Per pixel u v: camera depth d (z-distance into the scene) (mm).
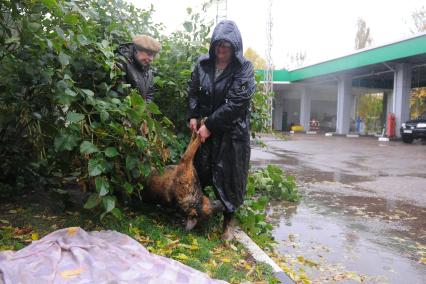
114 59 3932
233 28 3697
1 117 3875
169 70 5113
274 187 6840
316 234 5020
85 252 2971
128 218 4082
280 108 41219
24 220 3857
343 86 29906
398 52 21672
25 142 4477
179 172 3791
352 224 5496
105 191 3338
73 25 3395
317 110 46281
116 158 3711
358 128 34906
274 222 5500
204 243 3732
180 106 5086
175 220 4277
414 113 39500
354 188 8102
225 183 3814
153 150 3727
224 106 3641
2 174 4652
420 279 3764
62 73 3543
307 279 3578
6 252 2924
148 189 3998
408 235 5070
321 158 13453
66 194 4168
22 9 3334
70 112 3410
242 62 3711
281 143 20500
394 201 6961
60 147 3418
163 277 2785
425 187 8281
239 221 4578
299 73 32219
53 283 2582
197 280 2820
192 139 3955
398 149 17562
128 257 3020
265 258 3604
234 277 3104
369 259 4234
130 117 3455
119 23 4676
